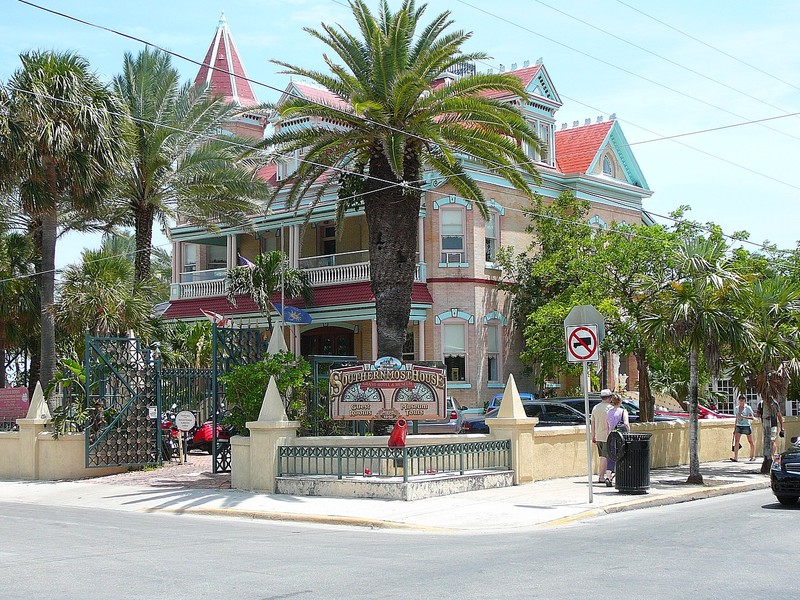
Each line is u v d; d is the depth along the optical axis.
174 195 31.56
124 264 27.84
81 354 27.30
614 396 19.94
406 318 22.08
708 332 20.28
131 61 31.20
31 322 34.31
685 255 21.05
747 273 23.70
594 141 41.28
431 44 23.33
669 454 25.25
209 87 32.75
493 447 19.42
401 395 18.55
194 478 21.30
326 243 40.22
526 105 38.09
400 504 16.39
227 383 20.33
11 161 24.92
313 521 15.38
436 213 35.41
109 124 25.70
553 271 32.38
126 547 11.95
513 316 36.75
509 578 9.39
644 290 25.34
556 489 18.80
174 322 37.41
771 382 23.53
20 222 34.75
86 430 22.33
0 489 21.66
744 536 12.59
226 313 38.25
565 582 9.13
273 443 18.52
